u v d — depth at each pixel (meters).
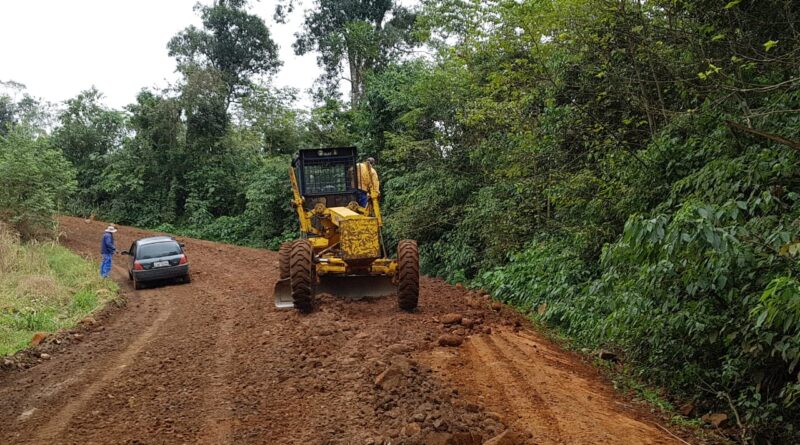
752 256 5.61
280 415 6.11
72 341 10.55
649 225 5.75
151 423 6.09
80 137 40.75
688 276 6.05
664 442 5.58
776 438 5.73
